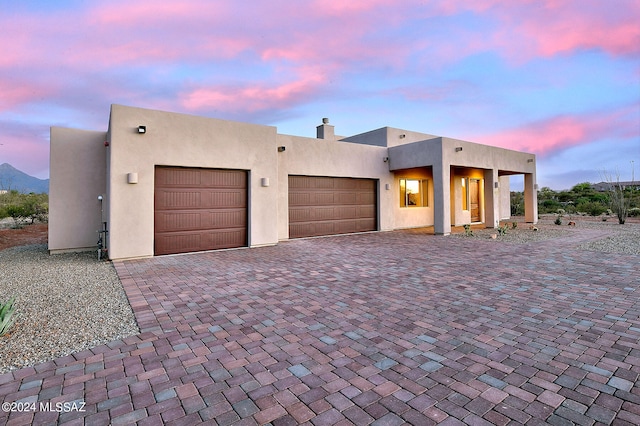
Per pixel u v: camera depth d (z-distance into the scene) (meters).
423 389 2.35
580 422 1.96
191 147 8.66
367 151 13.54
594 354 2.85
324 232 12.37
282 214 11.11
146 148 8.04
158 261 7.68
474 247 9.30
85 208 9.72
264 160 9.96
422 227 15.95
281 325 3.68
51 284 5.66
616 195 17.14
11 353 3.05
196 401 2.24
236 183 9.64
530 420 1.98
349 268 6.71
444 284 5.34
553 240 10.44
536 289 4.95
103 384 2.48
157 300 4.66
